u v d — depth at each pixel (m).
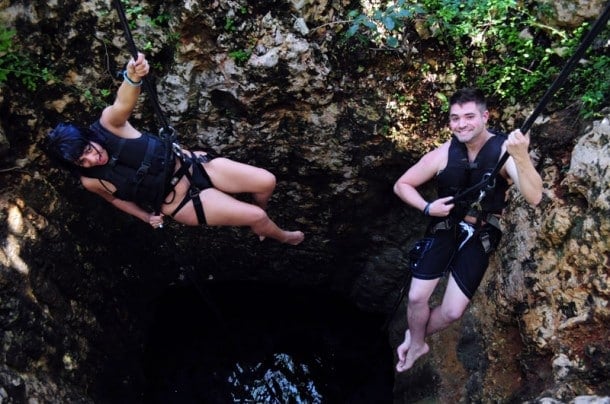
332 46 4.09
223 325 5.49
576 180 3.24
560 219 3.28
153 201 3.44
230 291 5.67
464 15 3.84
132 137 3.32
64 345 3.99
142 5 3.96
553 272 3.34
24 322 3.63
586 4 3.54
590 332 3.14
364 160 4.50
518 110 3.86
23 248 3.74
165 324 5.48
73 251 4.25
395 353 5.00
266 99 4.23
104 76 4.12
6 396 3.31
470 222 3.26
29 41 3.86
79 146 3.13
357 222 4.98
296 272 5.49
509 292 3.64
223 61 4.11
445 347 4.25
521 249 3.55
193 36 4.04
